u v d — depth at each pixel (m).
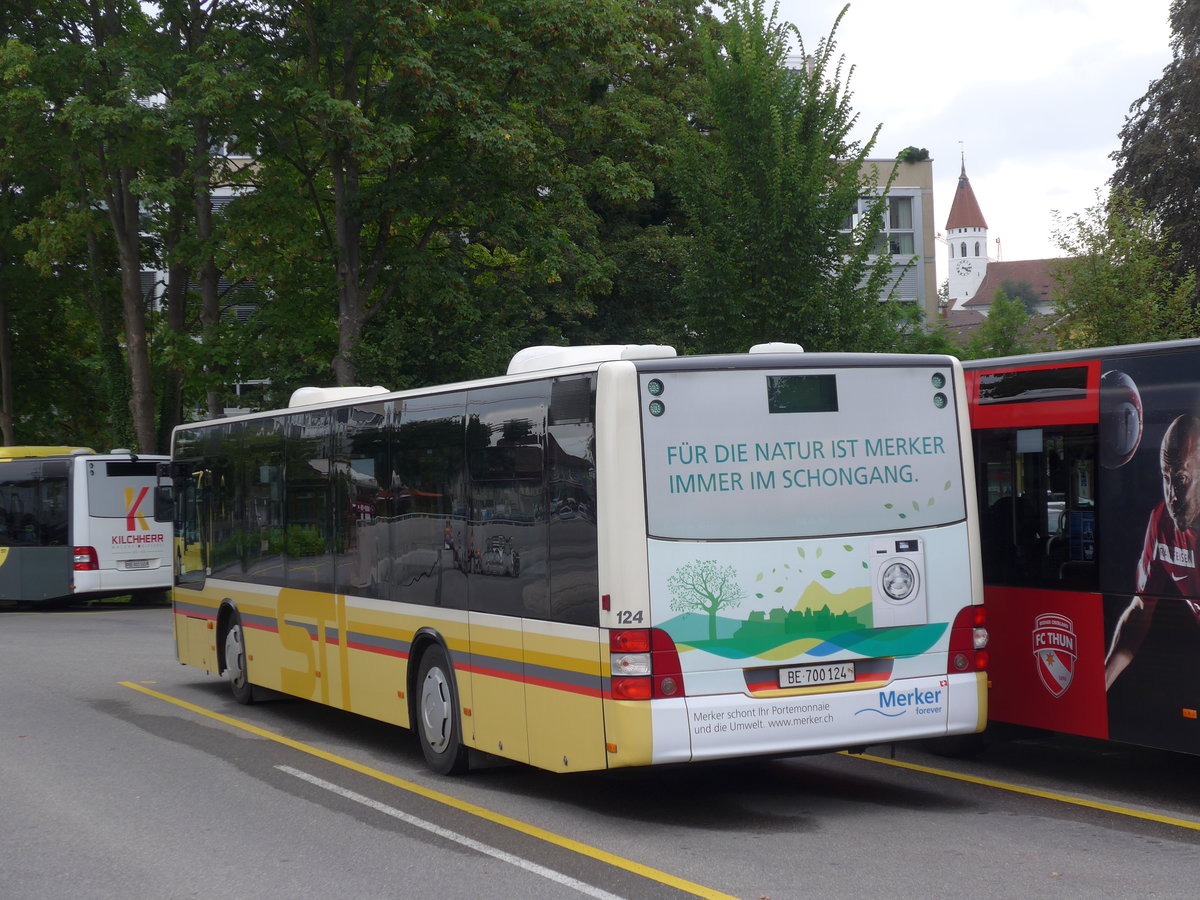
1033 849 7.36
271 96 26.20
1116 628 8.57
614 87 35.16
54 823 8.55
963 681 8.28
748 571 7.84
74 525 26.89
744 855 7.31
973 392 9.77
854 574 8.06
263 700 14.01
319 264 28.77
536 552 8.38
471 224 27.80
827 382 8.15
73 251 34.03
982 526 9.66
